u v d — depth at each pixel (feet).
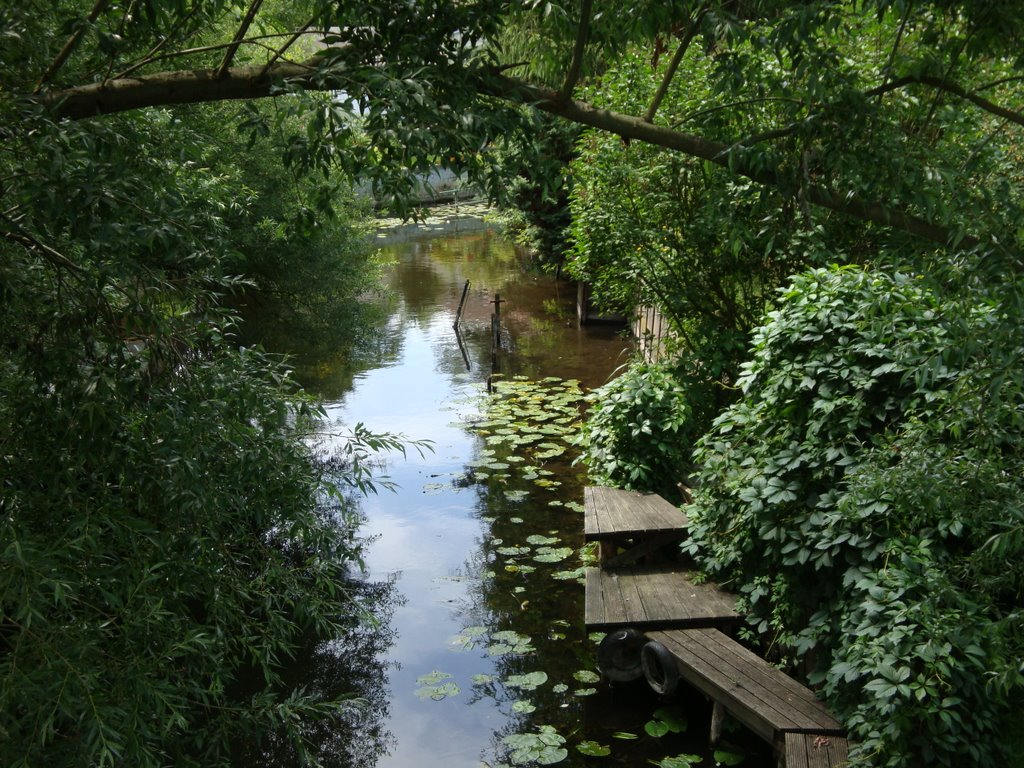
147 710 8.62
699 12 9.52
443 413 35.91
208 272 9.36
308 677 18.85
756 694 14.70
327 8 8.84
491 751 16.10
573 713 17.24
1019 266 8.48
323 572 11.78
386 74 8.36
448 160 8.87
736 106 10.80
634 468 22.86
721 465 17.39
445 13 9.04
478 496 28.07
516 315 54.39
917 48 10.94
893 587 12.85
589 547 24.17
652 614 17.42
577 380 40.34
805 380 15.43
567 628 20.39
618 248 27.81
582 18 9.08
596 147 26.45
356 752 16.26
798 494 15.42
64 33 7.95
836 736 13.55
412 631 20.49
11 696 7.29
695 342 27.76
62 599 7.32
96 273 8.82
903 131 9.99
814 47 9.39
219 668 10.20
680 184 26.16
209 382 9.45
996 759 11.92
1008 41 9.74
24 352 8.86
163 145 8.98
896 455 13.21
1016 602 12.49
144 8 8.50
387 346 47.50
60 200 7.30
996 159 14.47
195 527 9.81
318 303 34.09
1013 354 8.47
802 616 15.67
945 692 11.79
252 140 8.44
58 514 8.79
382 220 105.81
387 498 27.96
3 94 7.68
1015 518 10.76
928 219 9.40
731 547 17.29
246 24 8.51
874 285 15.88
